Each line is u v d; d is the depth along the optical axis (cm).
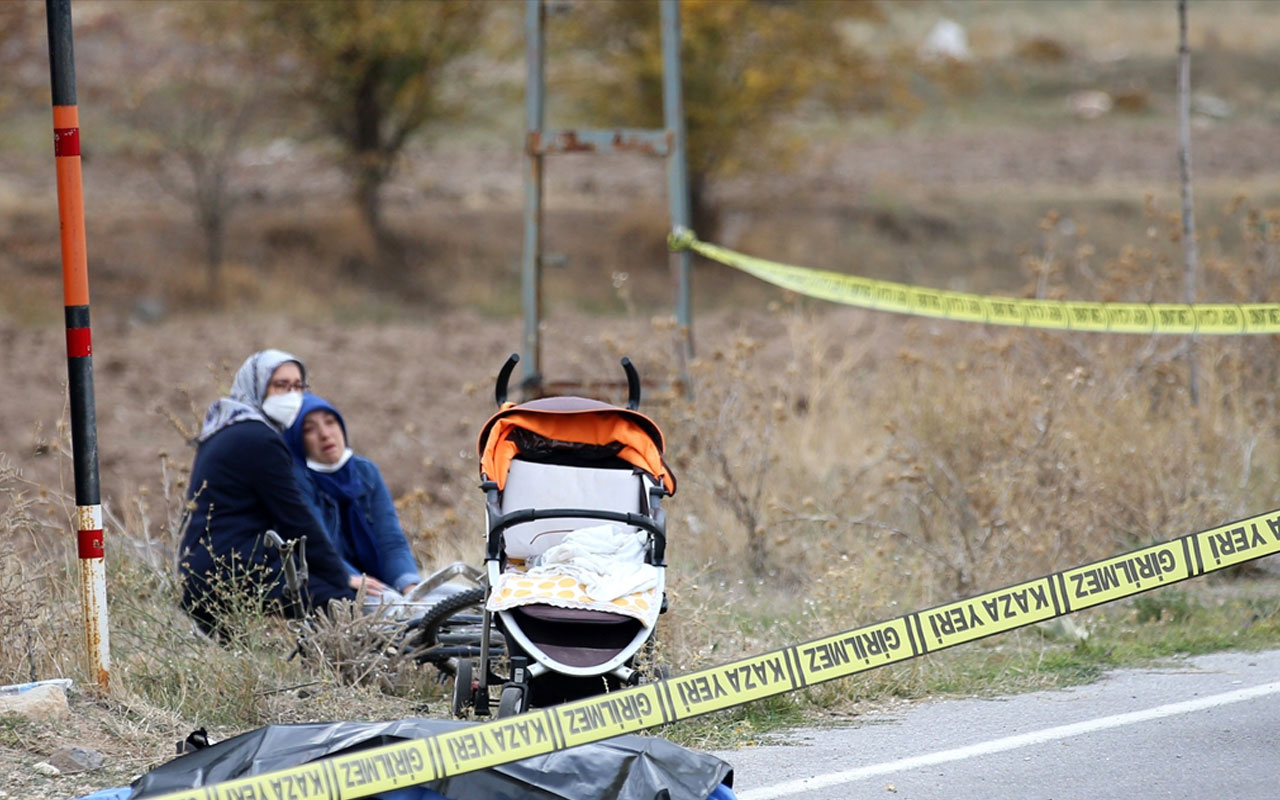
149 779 1289
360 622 2000
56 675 1855
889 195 9112
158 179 7669
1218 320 2219
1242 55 13500
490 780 1286
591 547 1781
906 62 8600
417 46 7362
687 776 1325
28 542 2134
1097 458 2780
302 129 8256
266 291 7219
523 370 3544
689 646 2117
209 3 7138
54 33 1800
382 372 5616
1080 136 11369
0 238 7375
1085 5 15900
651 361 3309
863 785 1608
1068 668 2167
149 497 3419
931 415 3073
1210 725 1819
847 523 2823
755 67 7681
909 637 1289
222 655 1947
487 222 8456
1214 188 9188
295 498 2134
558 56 7894
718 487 2825
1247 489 2989
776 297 7538
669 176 3447
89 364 1820
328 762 1140
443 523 2823
